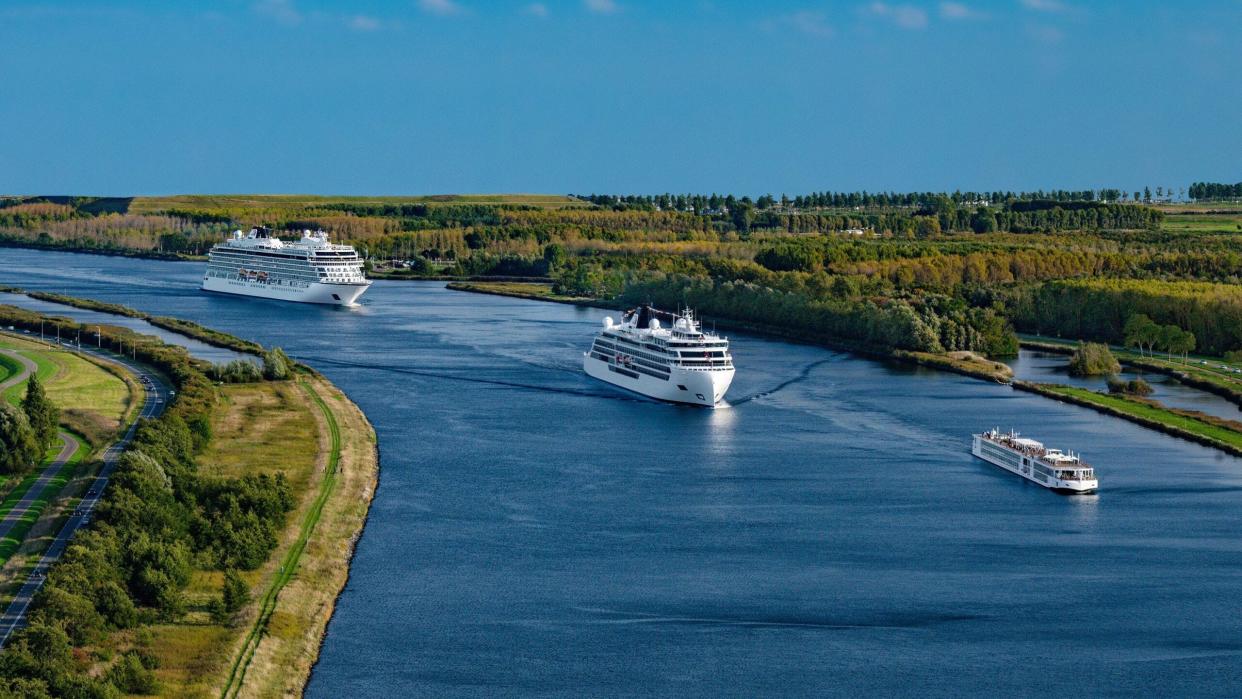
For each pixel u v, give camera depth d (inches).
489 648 7199.8
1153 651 7278.5
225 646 6756.9
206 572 7760.8
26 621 6653.5
